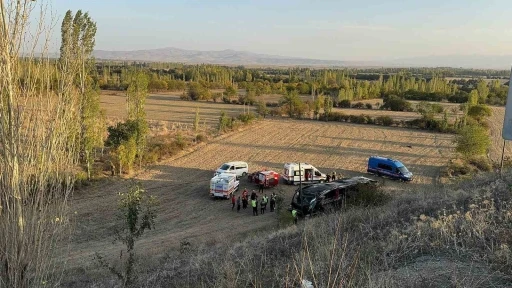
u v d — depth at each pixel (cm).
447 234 757
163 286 967
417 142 5188
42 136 554
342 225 1026
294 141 5091
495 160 4000
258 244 1164
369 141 5209
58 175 577
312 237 991
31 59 556
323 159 4225
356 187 1936
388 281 585
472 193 1116
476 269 611
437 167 3925
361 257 727
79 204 2497
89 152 2995
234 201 2594
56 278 623
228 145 4700
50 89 573
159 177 3288
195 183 3172
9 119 525
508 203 900
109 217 2275
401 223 992
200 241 1852
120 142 3344
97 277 1273
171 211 2503
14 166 527
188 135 4994
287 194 2983
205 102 9244
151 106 8138
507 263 592
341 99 9069
